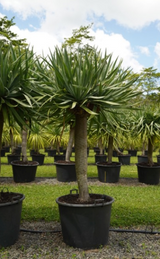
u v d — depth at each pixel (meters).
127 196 5.06
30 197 4.88
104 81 2.77
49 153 12.61
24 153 6.68
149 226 3.54
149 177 6.38
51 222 3.64
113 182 6.51
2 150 12.67
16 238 2.94
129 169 9.03
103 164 6.69
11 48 2.86
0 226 2.74
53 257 2.65
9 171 8.17
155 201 4.71
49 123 3.21
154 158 13.48
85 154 3.07
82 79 2.70
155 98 15.71
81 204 2.79
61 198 3.14
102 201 2.98
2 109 2.68
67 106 2.66
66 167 6.52
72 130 6.80
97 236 2.83
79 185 3.05
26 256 2.66
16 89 2.71
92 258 2.64
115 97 2.86
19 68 2.75
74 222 2.80
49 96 2.78
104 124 5.59
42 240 3.04
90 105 2.91
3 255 2.66
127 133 6.47
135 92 2.90
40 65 3.06
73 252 2.75
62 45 3.00
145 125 6.07
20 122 2.89
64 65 2.59
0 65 2.57
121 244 2.96
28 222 3.64
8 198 2.99
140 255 2.73
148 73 15.88
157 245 2.97
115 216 3.85
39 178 7.04
